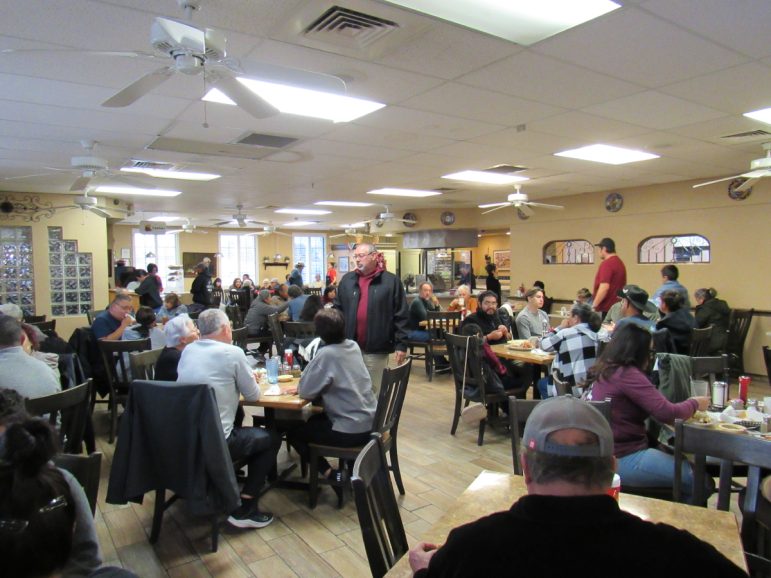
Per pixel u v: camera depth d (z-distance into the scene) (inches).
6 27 95.5
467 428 175.8
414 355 292.5
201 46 82.0
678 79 125.4
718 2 88.0
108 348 161.5
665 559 32.1
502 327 191.2
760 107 148.3
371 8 89.7
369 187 303.0
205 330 113.3
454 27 97.2
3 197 295.4
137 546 103.3
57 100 139.3
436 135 179.8
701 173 256.4
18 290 300.2
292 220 531.8
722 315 243.1
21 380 97.7
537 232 359.6
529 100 141.7
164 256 602.2
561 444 35.8
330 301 288.7
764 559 62.6
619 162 229.5
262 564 97.2
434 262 446.6
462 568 34.0
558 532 33.2
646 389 92.3
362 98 139.6
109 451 154.8
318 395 116.3
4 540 30.3
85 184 211.6
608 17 93.6
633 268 304.5
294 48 106.5
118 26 95.8
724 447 68.2
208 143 191.0
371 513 53.1
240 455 109.2
